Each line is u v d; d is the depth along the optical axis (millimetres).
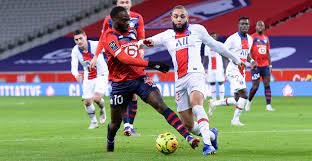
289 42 108500
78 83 98875
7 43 120438
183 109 27734
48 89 100500
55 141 34344
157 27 116312
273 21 112938
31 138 36469
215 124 44375
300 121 46500
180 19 26844
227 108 63875
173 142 26844
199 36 27125
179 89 27438
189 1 121188
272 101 75375
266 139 33594
